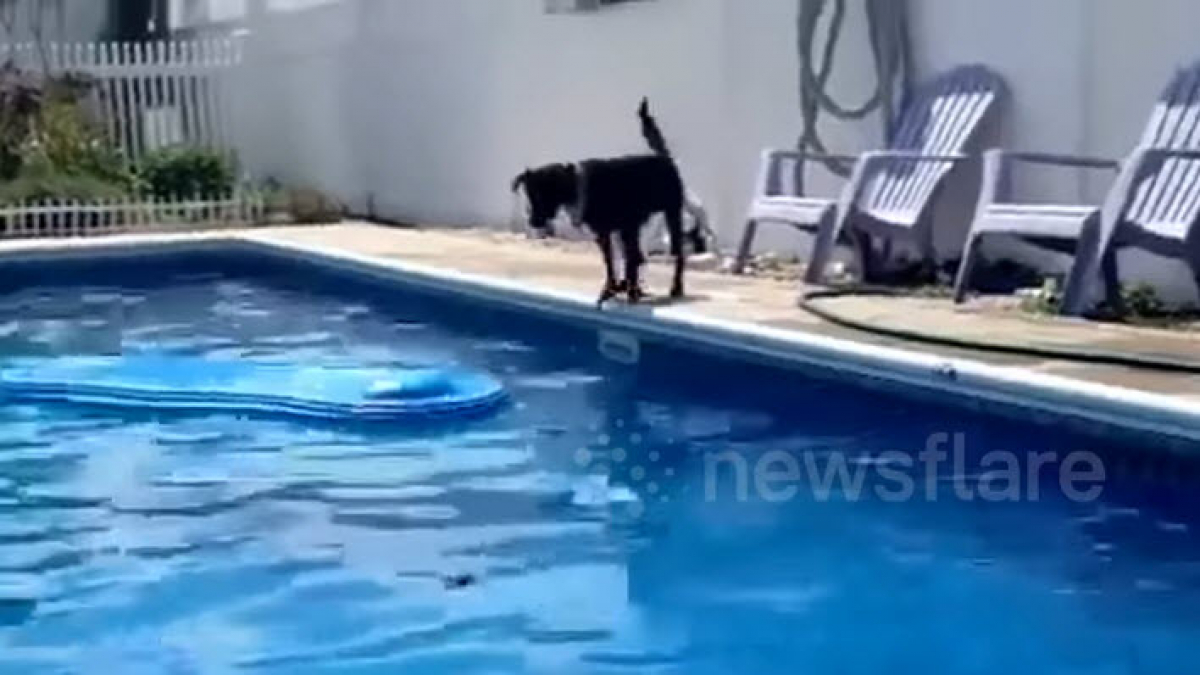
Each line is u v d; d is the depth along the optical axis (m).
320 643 5.06
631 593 5.48
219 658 4.95
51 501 6.83
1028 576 5.57
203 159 17.34
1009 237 9.71
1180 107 9.06
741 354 8.85
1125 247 9.05
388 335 10.95
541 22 14.98
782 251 12.21
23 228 15.98
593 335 10.16
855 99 11.55
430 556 5.96
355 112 18.30
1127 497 6.39
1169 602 5.25
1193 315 8.94
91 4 23.47
